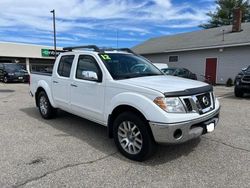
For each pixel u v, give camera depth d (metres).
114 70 4.71
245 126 6.13
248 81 10.89
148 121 3.74
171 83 4.17
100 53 5.02
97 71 4.84
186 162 4.03
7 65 21.64
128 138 4.18
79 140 5.08
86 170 3.73
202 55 21.33
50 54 28.39
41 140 5.07
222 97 11.60
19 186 3.26
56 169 3.74
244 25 22.69
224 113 7.70
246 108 8.55
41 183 3.34
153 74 5.08
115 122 4.33
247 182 3.38
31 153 4.35
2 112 7.85
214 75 20.53
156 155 4.30
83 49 5.55
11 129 5.87
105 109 4.59
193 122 3.78
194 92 3.91
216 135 5.38
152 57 25.94
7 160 4.05
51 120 6.73
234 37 19.89
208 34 23.88
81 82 5.16
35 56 37.19
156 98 3.72
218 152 4.43
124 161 4.07
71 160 4.08
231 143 4.89
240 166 3.87
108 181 3.42
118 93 4.29
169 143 3.68
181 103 3.74
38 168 3.77
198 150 4.52
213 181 3.42
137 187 3.27
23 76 20.92
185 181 3.43
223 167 3.84
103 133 5.57
